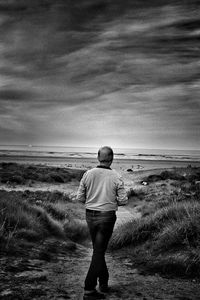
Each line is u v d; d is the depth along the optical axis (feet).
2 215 25.71
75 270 17.88
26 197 50.49
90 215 13.66
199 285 15.46
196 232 21.31
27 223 27.30
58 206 44.70
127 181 117.29
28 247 21.86
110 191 13.65
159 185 94.79
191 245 20.15
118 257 23.17
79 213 51.34
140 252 23.24
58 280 15.20
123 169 193.98
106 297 13.08
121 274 17.84
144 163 298.15
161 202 38.81
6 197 32.78
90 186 13.88
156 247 22.52
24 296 12.33
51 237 28.50
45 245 24.04
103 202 13.53
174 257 19.26
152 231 26.02
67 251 24.36
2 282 13.87
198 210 25.22
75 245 27.53
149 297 13.32
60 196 62.95
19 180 94.99
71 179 116.98
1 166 130.31
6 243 20.56
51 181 104.42
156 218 27.50
